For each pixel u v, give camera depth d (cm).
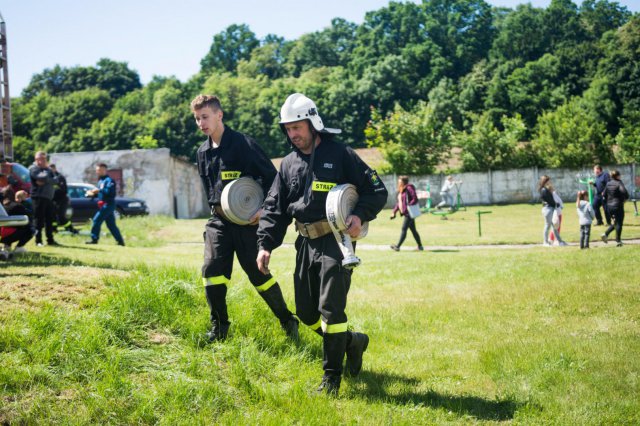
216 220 536
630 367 494
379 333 638
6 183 1213
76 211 2650
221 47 15450
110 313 500
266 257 467
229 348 495
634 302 746
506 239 1853
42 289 560
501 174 4241
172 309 543
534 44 10638
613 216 1544
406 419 396
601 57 8706
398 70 9881
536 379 470
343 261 431
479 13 11988
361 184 460
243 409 411
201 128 523
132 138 8356
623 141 4988
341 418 401
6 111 1212
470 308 757
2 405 364
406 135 4319
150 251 1427
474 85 9288
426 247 1753
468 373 505
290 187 464
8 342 427
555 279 938
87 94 9581
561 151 4256
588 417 395
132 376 432
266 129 9169
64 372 411
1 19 1202
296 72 14375
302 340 562
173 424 378
